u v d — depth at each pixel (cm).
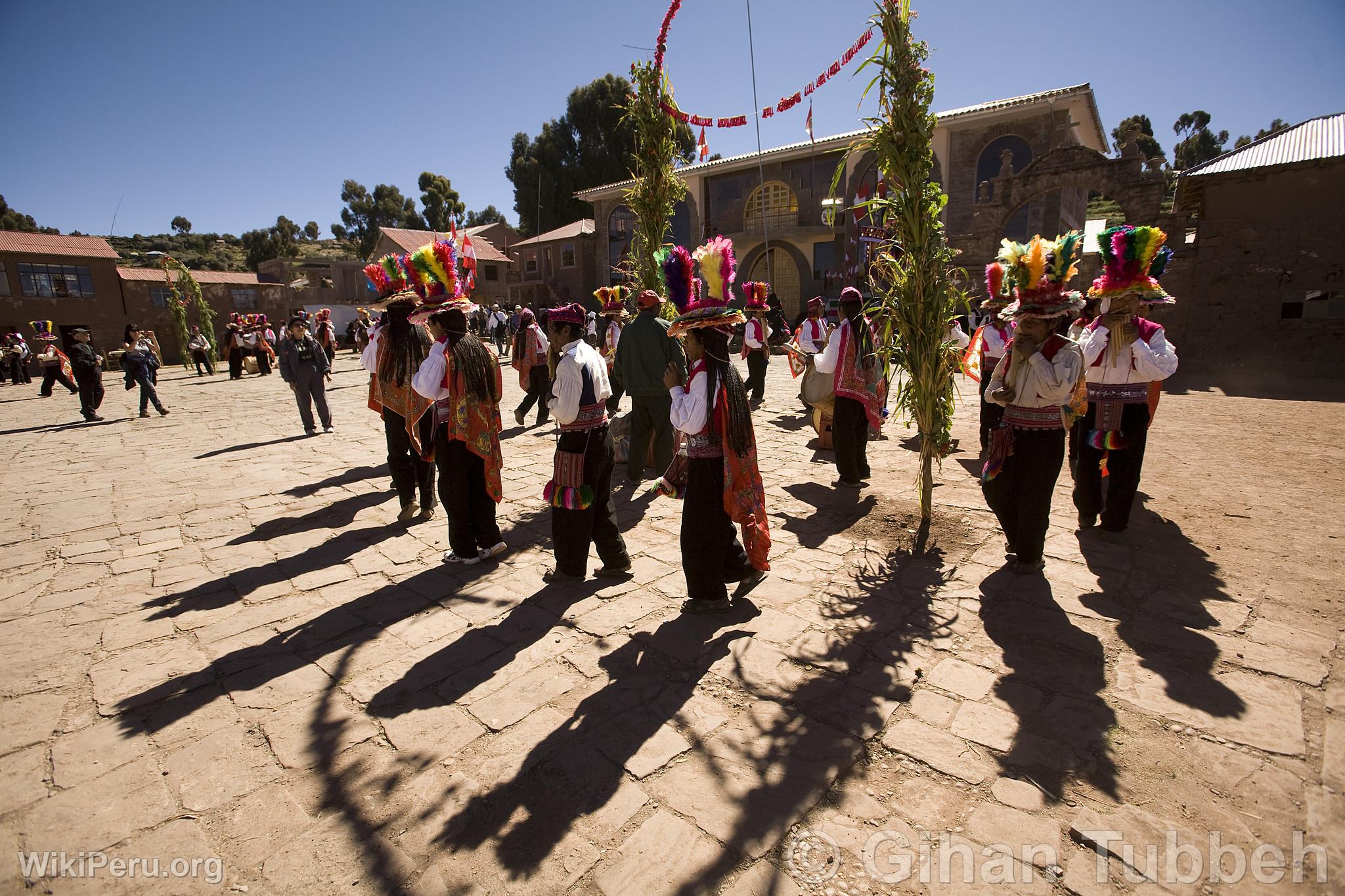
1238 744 253
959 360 500
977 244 1891
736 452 352
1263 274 1399
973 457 705
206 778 253
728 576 380
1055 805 228
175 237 8688
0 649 352
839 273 2470
